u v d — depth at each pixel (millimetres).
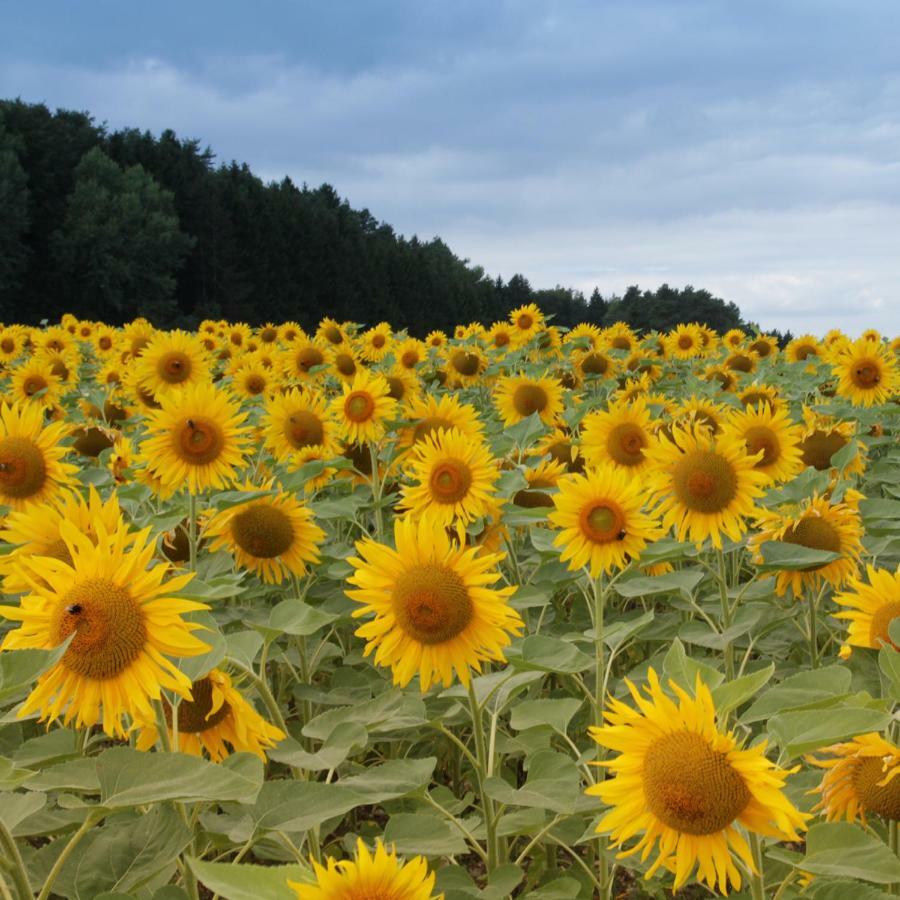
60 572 2600
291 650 4945
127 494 5484
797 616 5012
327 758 3039
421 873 1823
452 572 3338
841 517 4551
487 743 3830
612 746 2309
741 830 2260
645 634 4859
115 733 3416
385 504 5867
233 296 80375
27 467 5438
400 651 3365
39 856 2555
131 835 2592
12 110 77500
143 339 15430
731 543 4977
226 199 82875
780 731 2455
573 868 4234
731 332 18016
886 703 2721
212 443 5477
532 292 101000
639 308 46812
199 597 3248
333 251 85062
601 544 4398
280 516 5105
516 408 9422
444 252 107500
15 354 17531
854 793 2654
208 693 3100
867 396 9891
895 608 3195
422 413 7023
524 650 3631
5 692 2123
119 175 77500
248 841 2633
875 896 2410
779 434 5852
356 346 17094
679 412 7883
